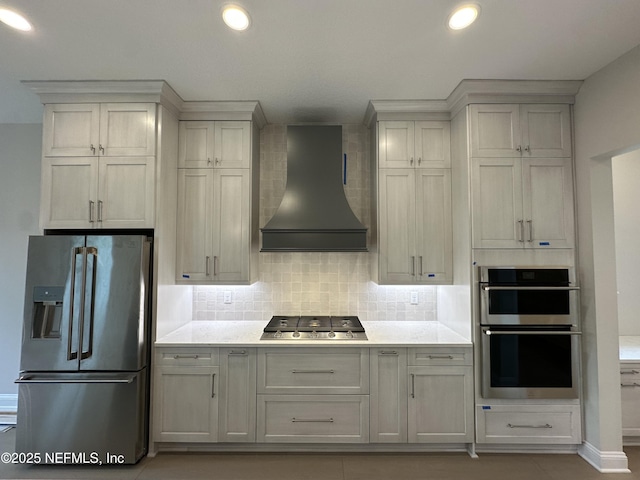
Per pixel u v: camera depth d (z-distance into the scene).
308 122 3.39
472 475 2.34
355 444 2.63
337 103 2.98
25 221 3.34
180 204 2.94
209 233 2.94
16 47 2.16
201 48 2.17
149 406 2.58
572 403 2.54
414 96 2.83
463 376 2.58
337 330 2.80
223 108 2.94
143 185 2.64
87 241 2.48
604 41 2.10
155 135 2.66
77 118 2.67
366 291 3.37
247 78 2.55
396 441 2.56
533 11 1.83
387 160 2.96
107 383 2.41
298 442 2.59
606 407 2.40
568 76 2.51
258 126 3.28
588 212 2.51
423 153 2.96
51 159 2.65
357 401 2.59
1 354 3.28
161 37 2.06
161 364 2.59
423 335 2.81
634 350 2.88
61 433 2.39
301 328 2.84
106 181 2.64
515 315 2.54
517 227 2.61
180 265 2.93
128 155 2.65
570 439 2.53
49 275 2.45
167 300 2.80
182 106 2.91
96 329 2.44
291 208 2.95
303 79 2.56
